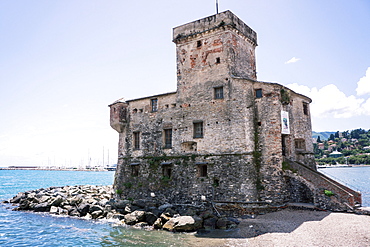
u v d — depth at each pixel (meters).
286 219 24.88
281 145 28.98
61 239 23.69
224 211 28.64
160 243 21.66
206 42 32.94
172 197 32.59
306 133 35.50
